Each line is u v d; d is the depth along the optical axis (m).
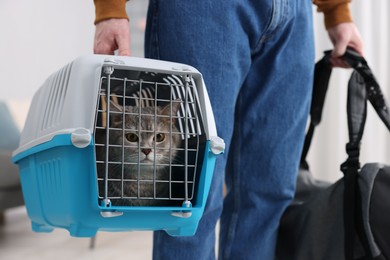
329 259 1.24
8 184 2.54
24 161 1.09
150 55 1.04
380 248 1.16
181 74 0.92
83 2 4.09
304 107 1.23
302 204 1.36
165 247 1.03
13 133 3.29
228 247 1.22
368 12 2.54
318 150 2.70
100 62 0.89
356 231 1.20
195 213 0.90
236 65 1.05
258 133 1.18
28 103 3.58
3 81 3.85
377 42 2.54
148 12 1.04
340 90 2.62
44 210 0.98
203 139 0.92
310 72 1.22
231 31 1.02
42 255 2.24
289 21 1.12
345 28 1.38
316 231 1.27
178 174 1.12
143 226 0.89
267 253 1.26
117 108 1.19
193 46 1.00
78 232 0.88
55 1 4.05
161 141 1.21
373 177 1.18
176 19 1.00
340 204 1.25
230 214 1.23
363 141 2.50
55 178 0.90
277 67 1.15
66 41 4.08
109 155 1.16
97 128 1.12
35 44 3.99
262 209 1.22
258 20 1.07
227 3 1.02
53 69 4.05
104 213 0.83
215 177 1.04
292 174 1.23
